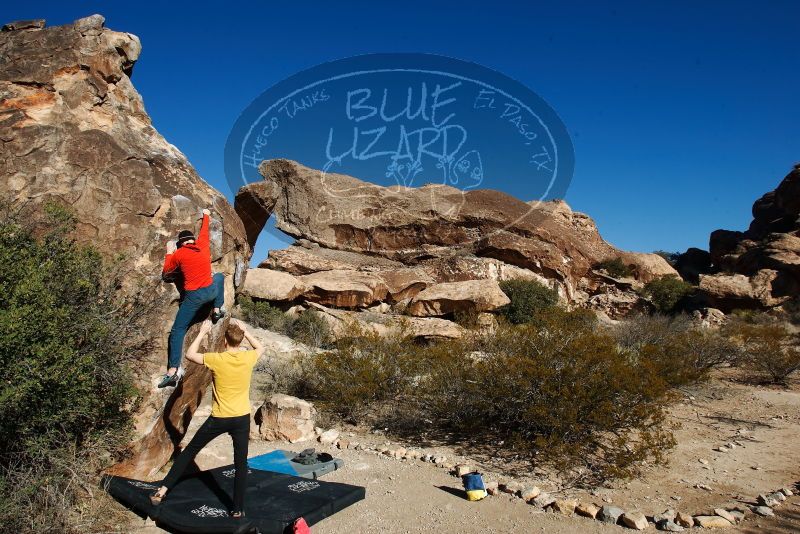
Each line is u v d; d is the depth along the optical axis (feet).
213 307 17.46
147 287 17.70
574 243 138.62
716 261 175.32
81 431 16.39
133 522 16.05
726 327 83.41
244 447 16.05
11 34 19.75
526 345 29.14
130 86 21.01
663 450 25.99
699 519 17.89
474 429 29.04
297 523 15.42
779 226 153.28
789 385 46.62
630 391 24.61
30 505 14.08
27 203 17.10
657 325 67.21
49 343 14.39
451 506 18.92
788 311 116.78
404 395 35.22
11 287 14.56
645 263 157.99
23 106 18.24
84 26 19.80
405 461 24.26
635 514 17.81
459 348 32.71
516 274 107.76
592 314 43.78
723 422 32.78
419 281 94.02
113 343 16.55
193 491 17.67
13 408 13.83
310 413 27.86
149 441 18.11
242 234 21.97
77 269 16.29
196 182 20.35
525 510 18.83
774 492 20.86
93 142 18.48
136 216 18.33
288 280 81.61
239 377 16.16
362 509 18.38
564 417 24.54
